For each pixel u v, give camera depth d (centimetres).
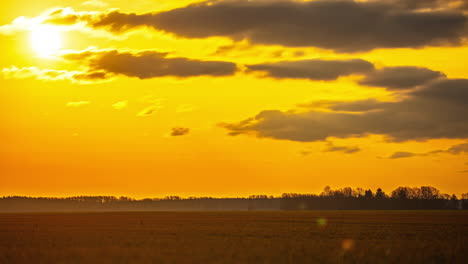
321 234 5941
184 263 3300
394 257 3603
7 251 4081
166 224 8656
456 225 8019
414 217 11731
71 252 3922
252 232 6294
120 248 4222
